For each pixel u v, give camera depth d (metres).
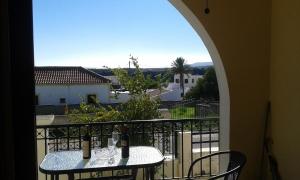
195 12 3.38
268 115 3.59
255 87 3.56
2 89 0.64
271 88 3.57
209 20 3.41
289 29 3.23
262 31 3.56
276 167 3.39
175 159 5.19
